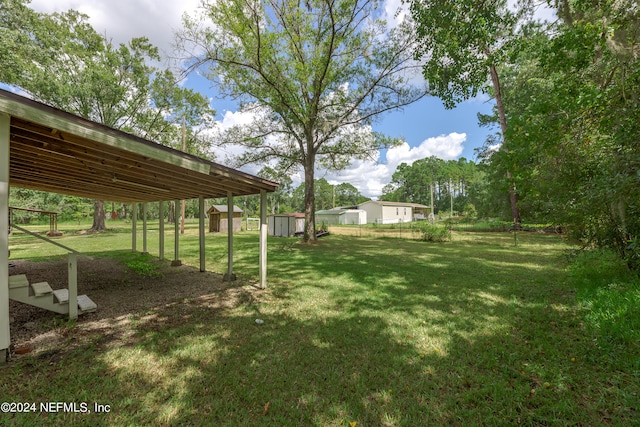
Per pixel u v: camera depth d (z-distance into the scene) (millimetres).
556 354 2668
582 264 5551
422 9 5426
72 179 5488
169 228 23000
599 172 4094
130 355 2744
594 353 2629
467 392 2166
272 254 9617
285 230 17406
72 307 3600
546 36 5523
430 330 3316
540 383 2264
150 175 4473
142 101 17656
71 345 2943
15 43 12758
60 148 3219
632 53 3746
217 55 9883
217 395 2148
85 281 5793
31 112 2217
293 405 2039
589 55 3855
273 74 10891
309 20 11180
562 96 3775
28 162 4043
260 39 9672
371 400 2094
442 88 5758
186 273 6629
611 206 3914
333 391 2197
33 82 13430
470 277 6000
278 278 6094
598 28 3674
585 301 3854
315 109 11922
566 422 1830
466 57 5230
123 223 31219
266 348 2900
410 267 7188
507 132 4188
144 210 9633
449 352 2791
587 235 4672
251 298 4660
